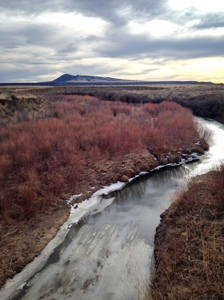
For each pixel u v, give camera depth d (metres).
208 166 11.52
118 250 6.07
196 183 8.29
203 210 6.57
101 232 6.86
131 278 5.17
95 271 5.42
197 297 4.16
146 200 8.72
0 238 6.30
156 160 12.12
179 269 4.91
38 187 8.45
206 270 4.57
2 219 6.88
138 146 12.54
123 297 4.72
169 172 11.18
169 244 5.73
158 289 4.65
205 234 5.59
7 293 4.90
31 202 7.54
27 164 9.54
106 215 7.78
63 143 11.50
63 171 9.58
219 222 5.91
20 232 6.62
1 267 5.48
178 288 4.47
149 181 10.33
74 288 4.99
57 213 7.68
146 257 5.78
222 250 5.01
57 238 6.59
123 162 11.06
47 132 12.29
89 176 9.91
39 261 5.77
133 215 7.73
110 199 8.80
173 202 7.72
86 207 8.20
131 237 6.57
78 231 6.93
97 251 6.06
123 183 9.92
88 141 12.15
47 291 4.94
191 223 6.18
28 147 10.44
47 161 10.01
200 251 5.15
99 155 11.39
